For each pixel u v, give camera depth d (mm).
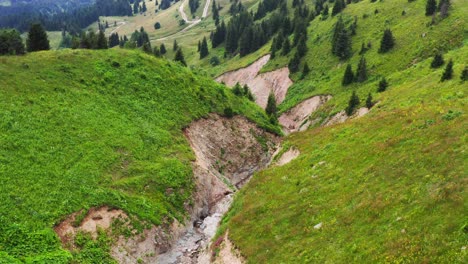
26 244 33469
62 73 57938
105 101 57562
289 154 52062
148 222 43469
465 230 20922
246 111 84188
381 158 34250
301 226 32156
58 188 40125
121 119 55844
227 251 35750
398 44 104938
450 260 19766
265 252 31422
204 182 56719
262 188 42781
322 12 153000
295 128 105250
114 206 41969
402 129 37562
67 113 50500
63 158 43938
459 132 30969
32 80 52875
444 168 27391
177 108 67000
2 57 55562
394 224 25172
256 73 150750
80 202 40188
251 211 38656
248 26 186000
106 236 39312
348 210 29969
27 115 46500
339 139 45375
